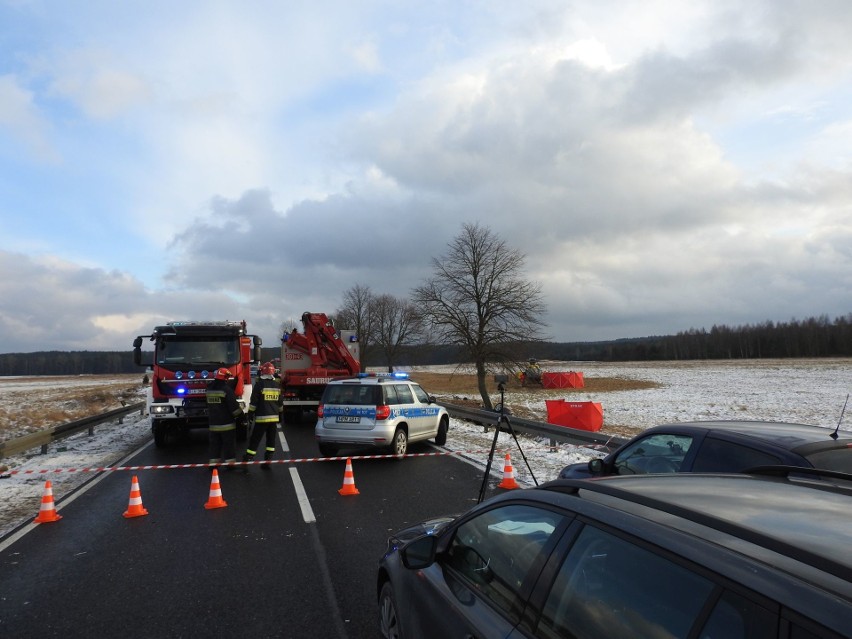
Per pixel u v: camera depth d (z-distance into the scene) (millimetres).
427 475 10078
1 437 17797
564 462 11062
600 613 1861
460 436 15570
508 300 23812
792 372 58250
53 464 11727
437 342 25531
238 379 14516
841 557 1453
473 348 24188
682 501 2025
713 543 1649
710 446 4887
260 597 4824
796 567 1445
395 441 11508
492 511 2816
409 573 3301
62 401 33562
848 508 1926
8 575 5391
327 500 8289
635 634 1703
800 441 4438
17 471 10234
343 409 11664
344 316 61625
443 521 4184
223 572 5418
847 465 4223
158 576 5328
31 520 7395
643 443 5746
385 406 11414
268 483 9555
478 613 2436
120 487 9352
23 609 4625
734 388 39844
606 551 1958
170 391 13906
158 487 9328
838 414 23047
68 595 4891
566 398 33125
